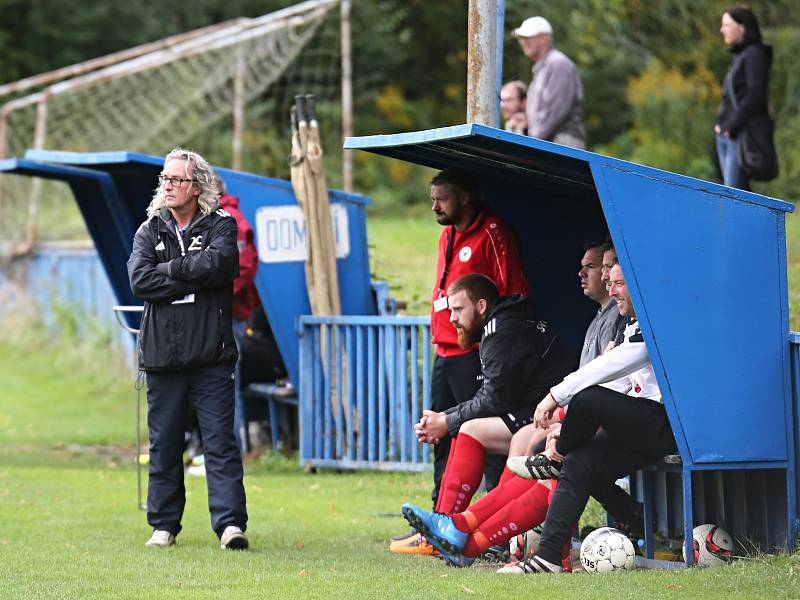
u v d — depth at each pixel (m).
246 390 39.44
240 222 36.75
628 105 94.56
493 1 26.75
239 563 22.00
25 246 69.25
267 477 35.53
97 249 39.91
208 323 23.61
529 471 21.00
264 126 110.25
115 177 38.09
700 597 18.02
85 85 68.19
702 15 89.50
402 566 21.91
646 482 21.77
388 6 114.25
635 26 95.56
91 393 56.31
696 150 84.00
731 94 37.81
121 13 122.25
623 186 20.50
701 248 20.81
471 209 25.23
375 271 45.59
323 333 36.97
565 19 96.31
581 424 20.50
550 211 26.59
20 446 42.62
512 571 20.86
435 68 117.94
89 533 25.56
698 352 20.70
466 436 22.69
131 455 40.81
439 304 25.69
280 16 67.38
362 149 21.75
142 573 20.94
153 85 81.56
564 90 38.69
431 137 20.39
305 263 38.28
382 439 36.06
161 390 24.02
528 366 22.62
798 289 34.12
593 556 20.88
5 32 121.62
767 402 21.03
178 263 23.31
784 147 63.03
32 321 68.25
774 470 21.50
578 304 26.78
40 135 71.06
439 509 22.75
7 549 23.52
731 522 22.17
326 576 20.56
